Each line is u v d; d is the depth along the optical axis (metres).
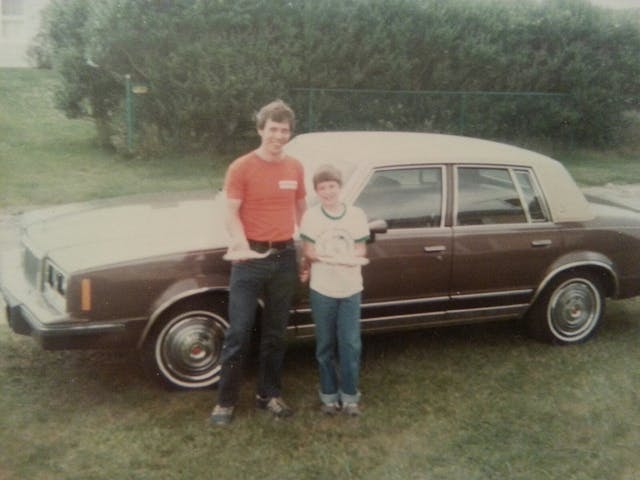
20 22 21.64
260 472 4.13
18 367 5.30
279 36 14.01
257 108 13.91
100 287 4.64
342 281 4.61
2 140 15.06
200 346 4.98
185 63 13.46
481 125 16.36
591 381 5.41
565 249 5.89
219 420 4.61
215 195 5.98
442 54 15.61
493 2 16.52
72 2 15.28
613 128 18.09
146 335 4.82
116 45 13.41
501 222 5.71
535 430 4.69
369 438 4.53
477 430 4.67
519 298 5.85
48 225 5.48
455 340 6.14
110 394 4.96
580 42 17.06
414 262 5.41
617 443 4.57
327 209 4.63
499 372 5.53
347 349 4.68
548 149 17.47
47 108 17.89
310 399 5.01
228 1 13.47
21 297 5.00
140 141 14.03
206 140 14.30
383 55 14.89
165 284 4.77
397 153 5.53
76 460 4.18
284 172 4.48
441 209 5.51
